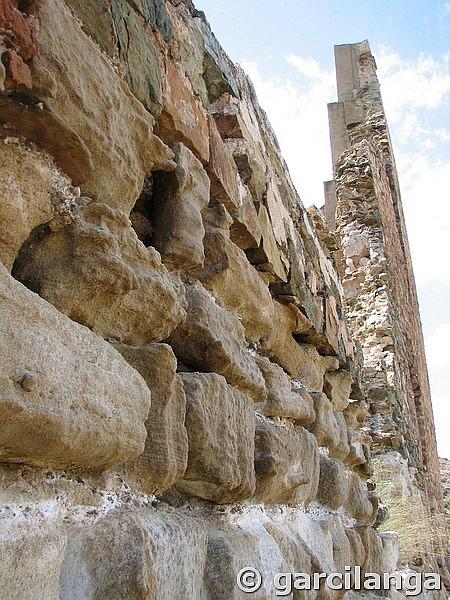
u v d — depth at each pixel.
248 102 2.95
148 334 1.64
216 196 2.34
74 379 1.21
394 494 6.91
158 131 2.02
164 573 1.42
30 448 1.12
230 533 1.88
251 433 2.08
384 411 7.87
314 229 3.89
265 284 2.63
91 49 1.55
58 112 1.38
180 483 1.75
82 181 1.48
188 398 1.73
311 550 2.58
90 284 1.41
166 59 2.06
